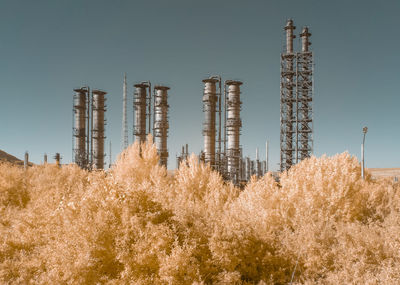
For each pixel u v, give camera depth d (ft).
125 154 42.63
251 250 19.94
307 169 30.22
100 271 16.61
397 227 21.06
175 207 20.62
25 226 25.58
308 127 137.59
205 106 176.76
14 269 20.04
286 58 143.13
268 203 27.40
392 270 16.74
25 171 57.82
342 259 18.76
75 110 224.12
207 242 18.71
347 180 27.78
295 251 20.18
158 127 201.77
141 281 15.58
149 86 201.87
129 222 17.46
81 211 18.20
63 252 16.71
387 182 47.57
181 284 15.80
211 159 169.27
